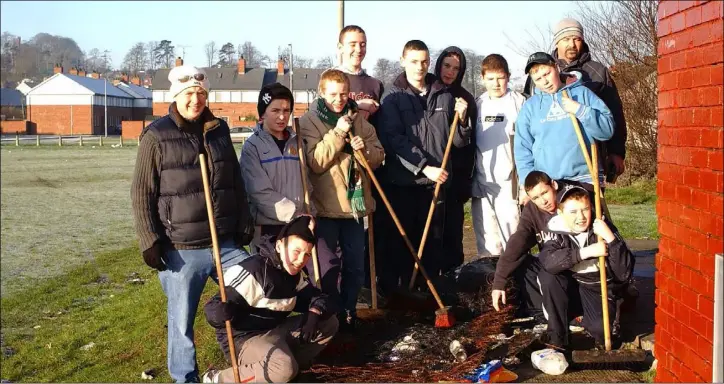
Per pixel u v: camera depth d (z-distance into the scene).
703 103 3.40
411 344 4.81
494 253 6.33
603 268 4.70
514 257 5.07
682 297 3.65
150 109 69.00
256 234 5.04
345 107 5.36
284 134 5.14
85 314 7.25
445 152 5.77
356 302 5.61
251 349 4.40
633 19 16.81
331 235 5.25
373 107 5.89
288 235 4.34
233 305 4.26
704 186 3.40
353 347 4.97
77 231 12.48
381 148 5.55
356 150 5.19
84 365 5.64
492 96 6.28
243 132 44.16
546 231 4.96
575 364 4.66
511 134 6.10
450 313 5.24
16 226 12.89
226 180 4.47
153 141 4.29
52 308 7.52
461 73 6.14
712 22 3.31
